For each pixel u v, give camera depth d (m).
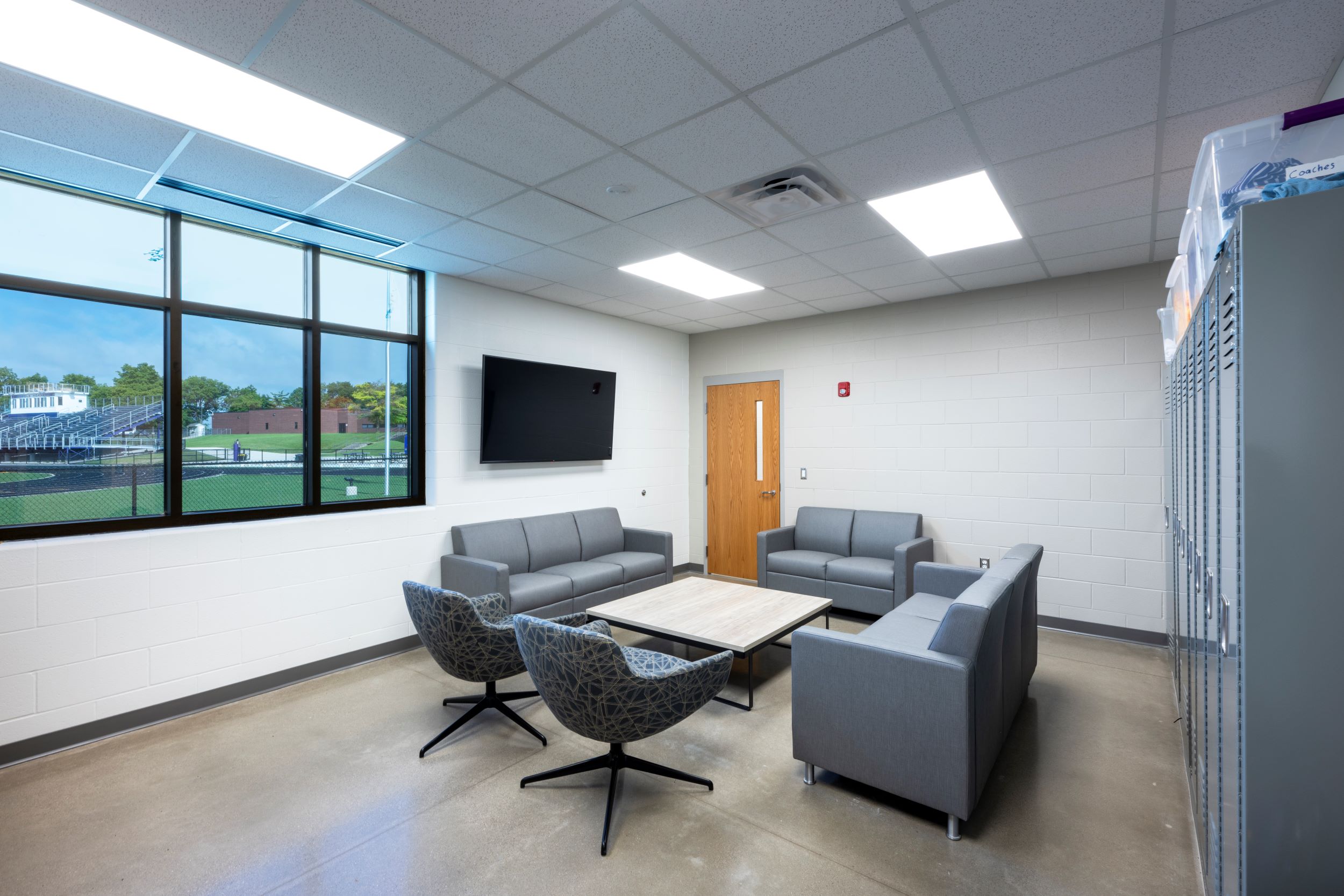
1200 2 1.62
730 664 2.30
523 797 2.30
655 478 6.00
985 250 3.69
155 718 2.90
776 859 1.96
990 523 4.63
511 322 4.67
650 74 1.96
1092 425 4.24
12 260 2.68
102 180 2.71
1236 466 1.12
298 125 2.27
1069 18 1.69
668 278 4.31
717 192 2.86
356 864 1.93
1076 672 3.55
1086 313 4.24
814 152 2.47
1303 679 1.02
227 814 2.18
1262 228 1.04
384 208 3.05
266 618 3.30
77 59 1.85
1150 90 2.04
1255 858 1.06
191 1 1.60
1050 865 1.94
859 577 4.50
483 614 3.13
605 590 4.47
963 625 2.12
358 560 3.71
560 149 2.44
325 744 2.69
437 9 1.65
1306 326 1.01
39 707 2.59
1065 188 2.81
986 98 2.09
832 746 2.32
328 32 1.74
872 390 5.19
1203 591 1.83
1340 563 0.99
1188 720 2.29
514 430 4.55
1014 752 2.64
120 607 2.81
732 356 6.08
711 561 6.26
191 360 3.21
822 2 1.63
